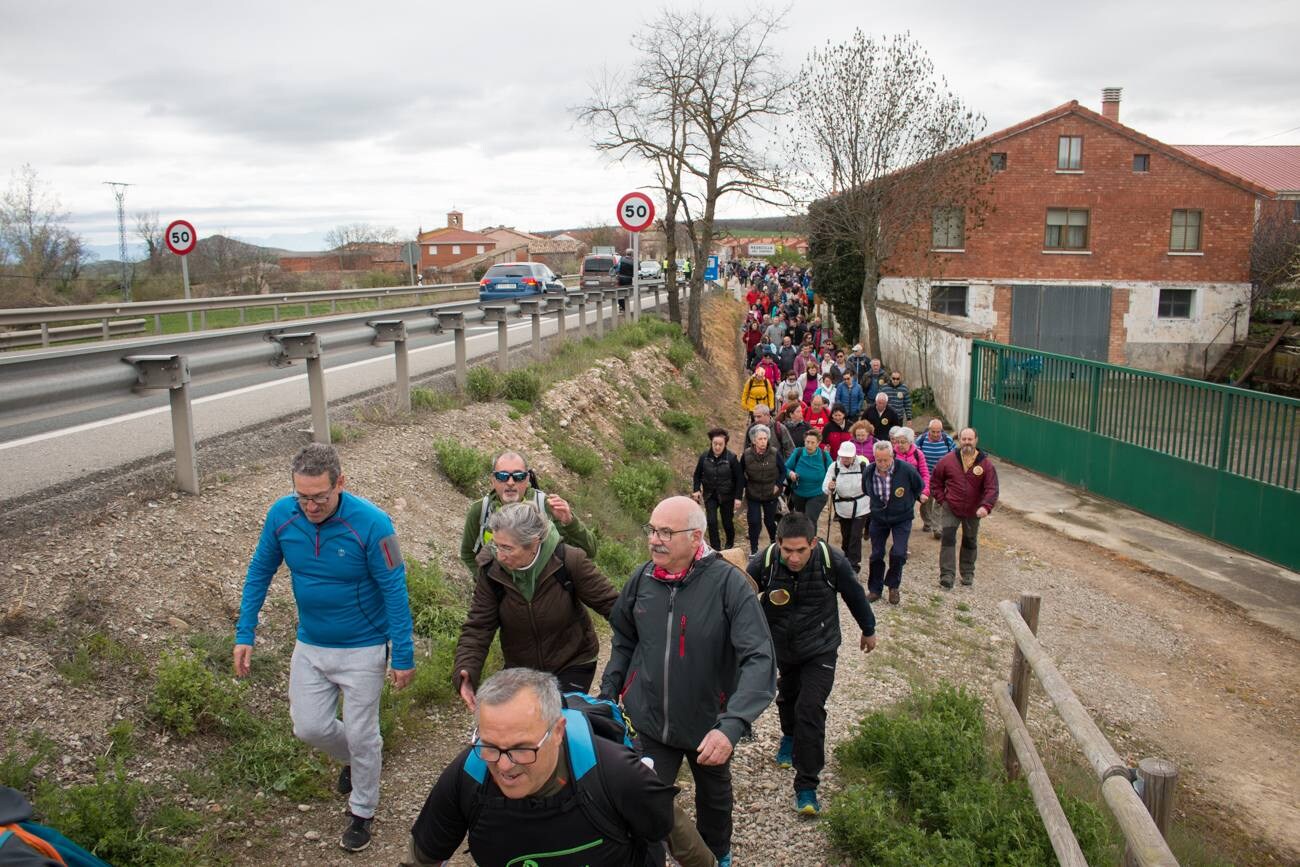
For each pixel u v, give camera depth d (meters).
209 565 5.36
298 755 4.45
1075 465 17.56
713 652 3.70
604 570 8.41
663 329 23.33
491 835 2.41
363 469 7.70
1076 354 33.78
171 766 4.06
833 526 13.27
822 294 35.78
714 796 3.90
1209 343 33.69
